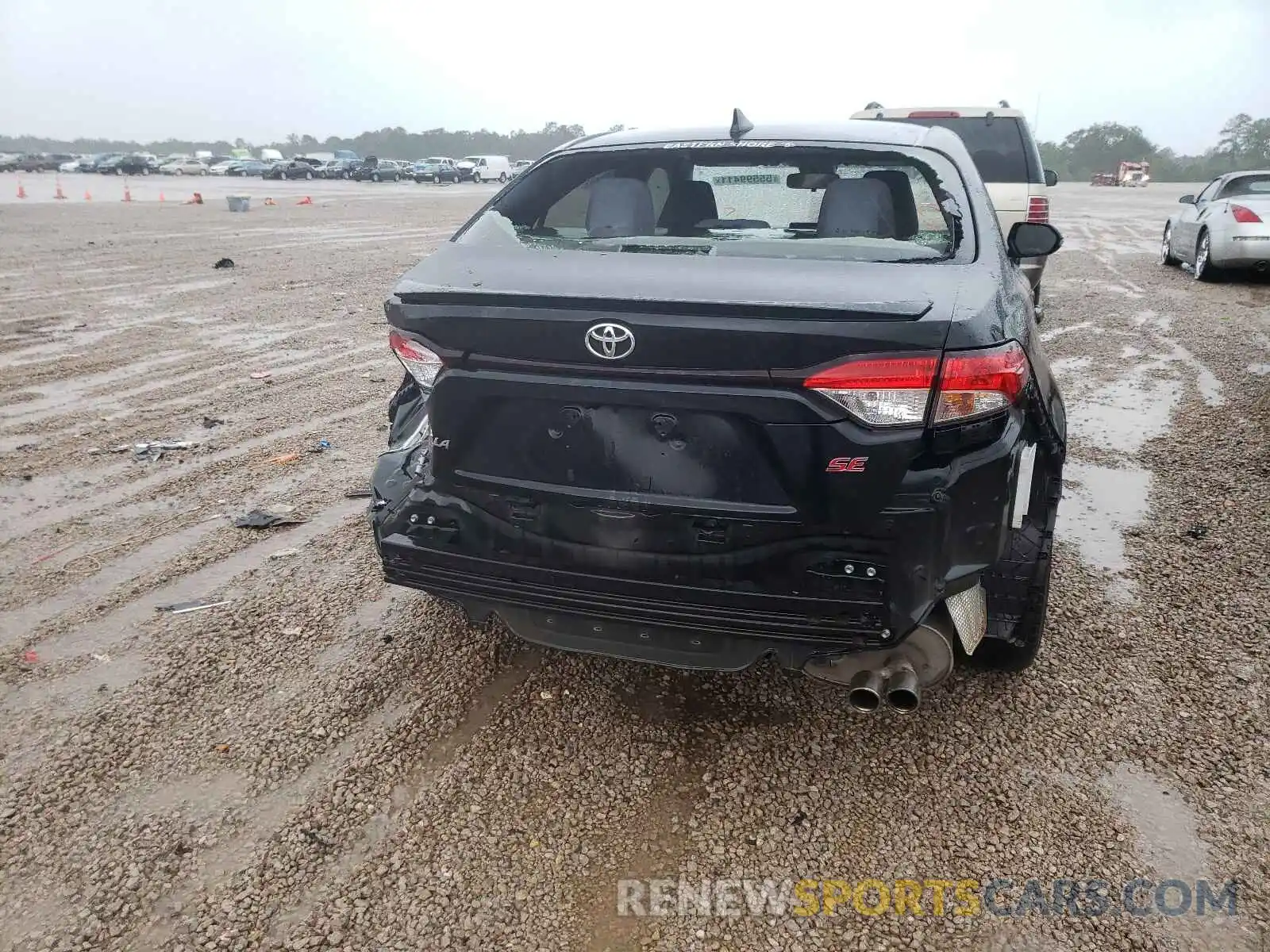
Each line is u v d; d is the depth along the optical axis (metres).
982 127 9.17
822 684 3.27
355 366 8.16
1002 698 3.14
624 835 2.58
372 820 2.63
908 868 2.46
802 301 2.21
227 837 2.57
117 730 3.04
